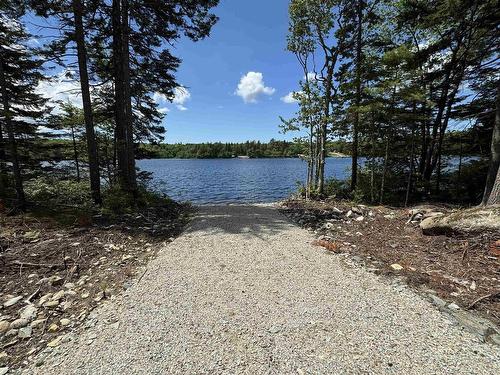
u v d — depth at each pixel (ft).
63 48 24.86
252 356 7.81
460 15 26.48
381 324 9.23
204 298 11.02
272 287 11.97
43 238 17.13
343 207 29.27
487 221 14.65
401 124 29.99
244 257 15.61
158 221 24.02
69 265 13.79
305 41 35.29
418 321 9.32
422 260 14.34
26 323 9.33
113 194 28.50
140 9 26.68
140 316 9.78
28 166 29.22
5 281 12.03
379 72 29.58
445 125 35.01
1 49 23.62
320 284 12.23
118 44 27.78
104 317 9.72
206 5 27.14
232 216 26.78
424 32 36.37
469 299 10.41
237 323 9.37
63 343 8.40
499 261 13.05
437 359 7.55
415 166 38.73
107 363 7.55
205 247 17.40
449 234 16.03
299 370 7.28
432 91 34.14
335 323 9.34
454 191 34.81
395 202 33.96
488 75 28.84
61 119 34.14
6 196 25.76
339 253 16.19
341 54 35.86
